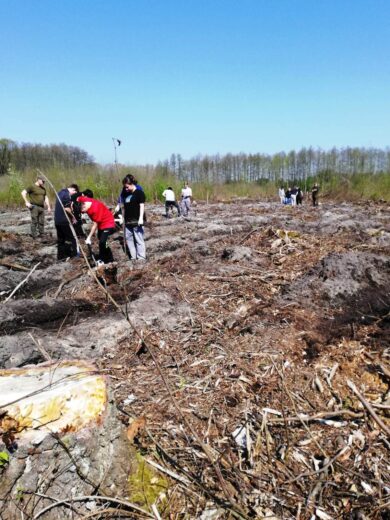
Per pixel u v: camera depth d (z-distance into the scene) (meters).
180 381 3.60
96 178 20.61
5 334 4.44
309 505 2.51
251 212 15.62
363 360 3.87
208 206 20.28
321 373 3.70
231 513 2.42
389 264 5.65
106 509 2.36
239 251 6.81
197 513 2.44
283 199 23.27
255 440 2.96
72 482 2.38
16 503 2.25
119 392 3.48
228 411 3.25
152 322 4.61
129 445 2.70
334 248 7.05
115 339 4.31
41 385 2.54
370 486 2.62
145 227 11.24
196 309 4.93
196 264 6.65
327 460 2.80
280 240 7.40
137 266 6.79
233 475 2.70
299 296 5.11
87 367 2.82
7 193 20.70
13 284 6.50
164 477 2.64
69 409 2.39
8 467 2.25
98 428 2.44
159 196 21.86
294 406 3.24
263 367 3.76
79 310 5.19
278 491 2.60
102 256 7.27
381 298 4.98
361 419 3.16
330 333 4.32
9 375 2.73
